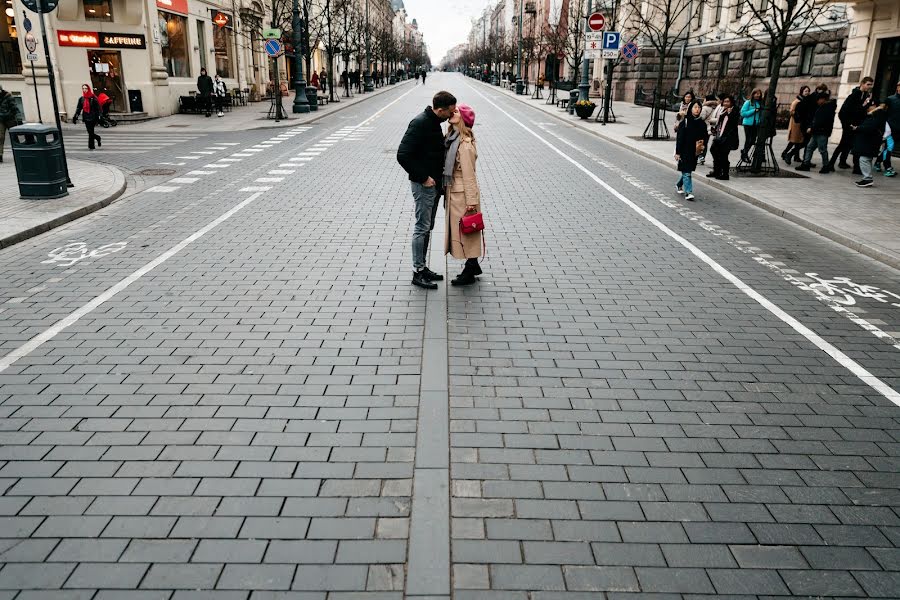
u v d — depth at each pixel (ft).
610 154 60.18
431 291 22.26
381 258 26.00
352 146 62.75
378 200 37.17
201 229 30.53
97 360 16.98
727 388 15.98
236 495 11.73
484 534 10.84
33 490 11.85
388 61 297.94
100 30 86.99
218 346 17.81
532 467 12.67
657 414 14.71
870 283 24.50
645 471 12.65
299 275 23.82
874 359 17.81
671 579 10.00
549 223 32.40
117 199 37.99
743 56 100.83
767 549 10.68
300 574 9.93
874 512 11.65
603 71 165.48
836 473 12.75
